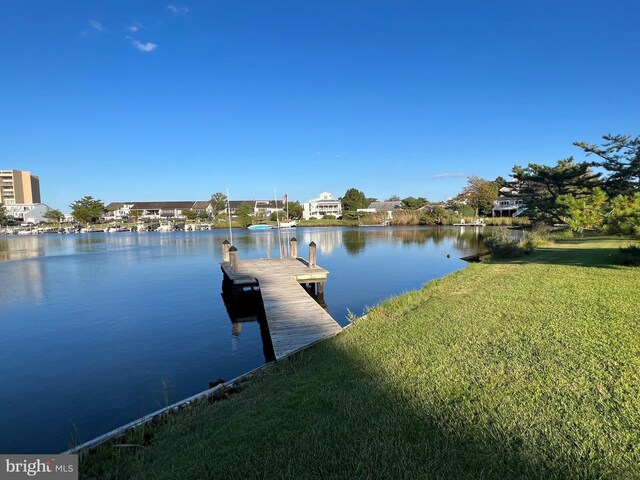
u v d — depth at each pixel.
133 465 3.74
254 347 10.02
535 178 35.47
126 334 11.38
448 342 6.06
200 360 9.09
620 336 5.69
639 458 3.02
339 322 11.82
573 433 3.38
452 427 3.62
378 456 3.25
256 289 17.44
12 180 126.88
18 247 45.53
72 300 16.38
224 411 4.71
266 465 3.25
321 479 3.02
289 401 4.52
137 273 24.00
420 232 58.22
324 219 98.56
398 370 5.13
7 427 6.11
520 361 5.02
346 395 4.49
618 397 3.93
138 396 7.20
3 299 16.72
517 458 3.12
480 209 82.00
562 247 21.64
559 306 7.74
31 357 9.48
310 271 16.33
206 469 3.32
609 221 13.06
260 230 75.69
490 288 10.41
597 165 31.53
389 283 18.62
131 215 108.94
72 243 51.91
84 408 6.75
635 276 10.66
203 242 48.97
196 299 16.39
